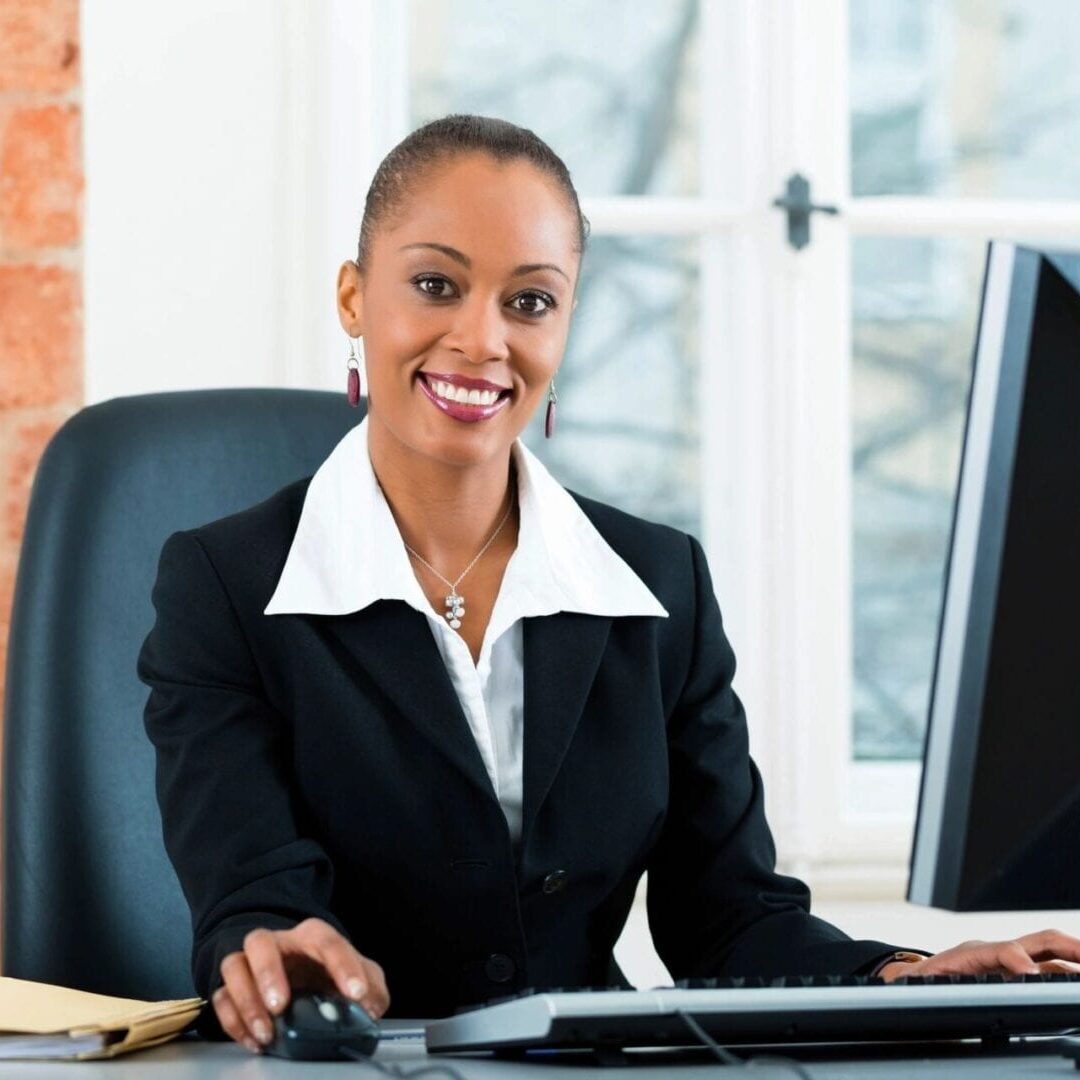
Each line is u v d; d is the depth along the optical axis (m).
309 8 3.08
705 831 2.01
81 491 2.21
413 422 1.87
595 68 3.30
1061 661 1.28
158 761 1.84
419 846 1.81
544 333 1.86
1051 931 1.61
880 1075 1.29
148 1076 1.31
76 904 2.08
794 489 3.19
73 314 2.96
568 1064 1.35
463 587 1.96
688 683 2.05
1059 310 1.26
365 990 1.43
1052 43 3.39
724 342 3.27
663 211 3.24
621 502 3.29
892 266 3.34
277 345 3.04
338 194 3.07
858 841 3.17
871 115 3.35
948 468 3.36
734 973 1.89
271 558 1.90
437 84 3.26
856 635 3.33
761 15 3.26
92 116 2.99
